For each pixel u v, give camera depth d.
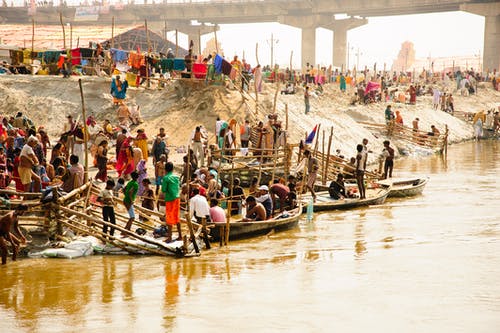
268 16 139.88
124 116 39.12
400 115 54.34
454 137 61.31
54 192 19.09
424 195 31.00
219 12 139.62
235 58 40.81
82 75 46.47
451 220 24.62
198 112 39.19
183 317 13.98
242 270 17.59
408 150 49.78
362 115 54.47
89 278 16.73
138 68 42.47
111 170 30.25
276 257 18.97
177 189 19.56
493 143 61.75
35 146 22.53
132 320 13.80
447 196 30.59
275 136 32.41
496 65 126.00
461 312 14.23
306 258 18.88
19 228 19.08
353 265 18.11
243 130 33.84
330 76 73.56
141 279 16.70
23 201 19.50
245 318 13.91
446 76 84.81
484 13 123.62
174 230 21.36
